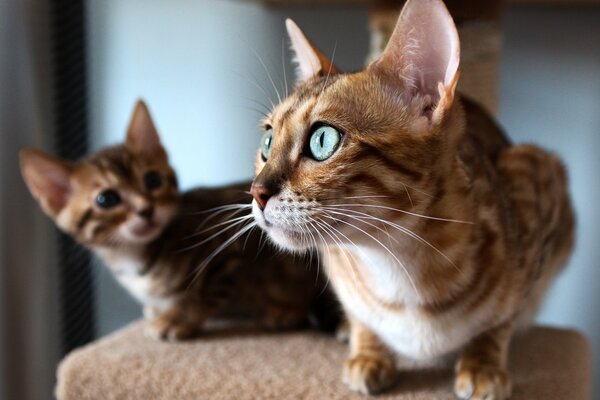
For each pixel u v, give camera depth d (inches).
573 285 33.0
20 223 30.0
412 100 16.7
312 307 25.3
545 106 32.3
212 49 33.7
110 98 34.8
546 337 23.6
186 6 33.5
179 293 24.7
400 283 18.2
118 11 34.1
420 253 17.6
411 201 16.7
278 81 33.0
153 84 34.5
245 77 33.5
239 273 25.0
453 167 17.5
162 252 25.0
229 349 22.7
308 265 24.7
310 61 19.6
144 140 26.7
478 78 25.9
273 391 19.7
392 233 17.0
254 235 24.7
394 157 16.3
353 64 33.4
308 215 16.1
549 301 32.0
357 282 19.3
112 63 34.6
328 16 33.2
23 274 30.4
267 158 17.9
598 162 31.9
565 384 19.7
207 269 24.6
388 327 19.3
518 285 19.2
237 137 34.0
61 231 30.9
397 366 20.7
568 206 24.9
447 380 19.8
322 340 23.6
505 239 18.8
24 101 29.8
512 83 32.5
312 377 20.4
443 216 17.4
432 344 19.0
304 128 16.6
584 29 31.3
